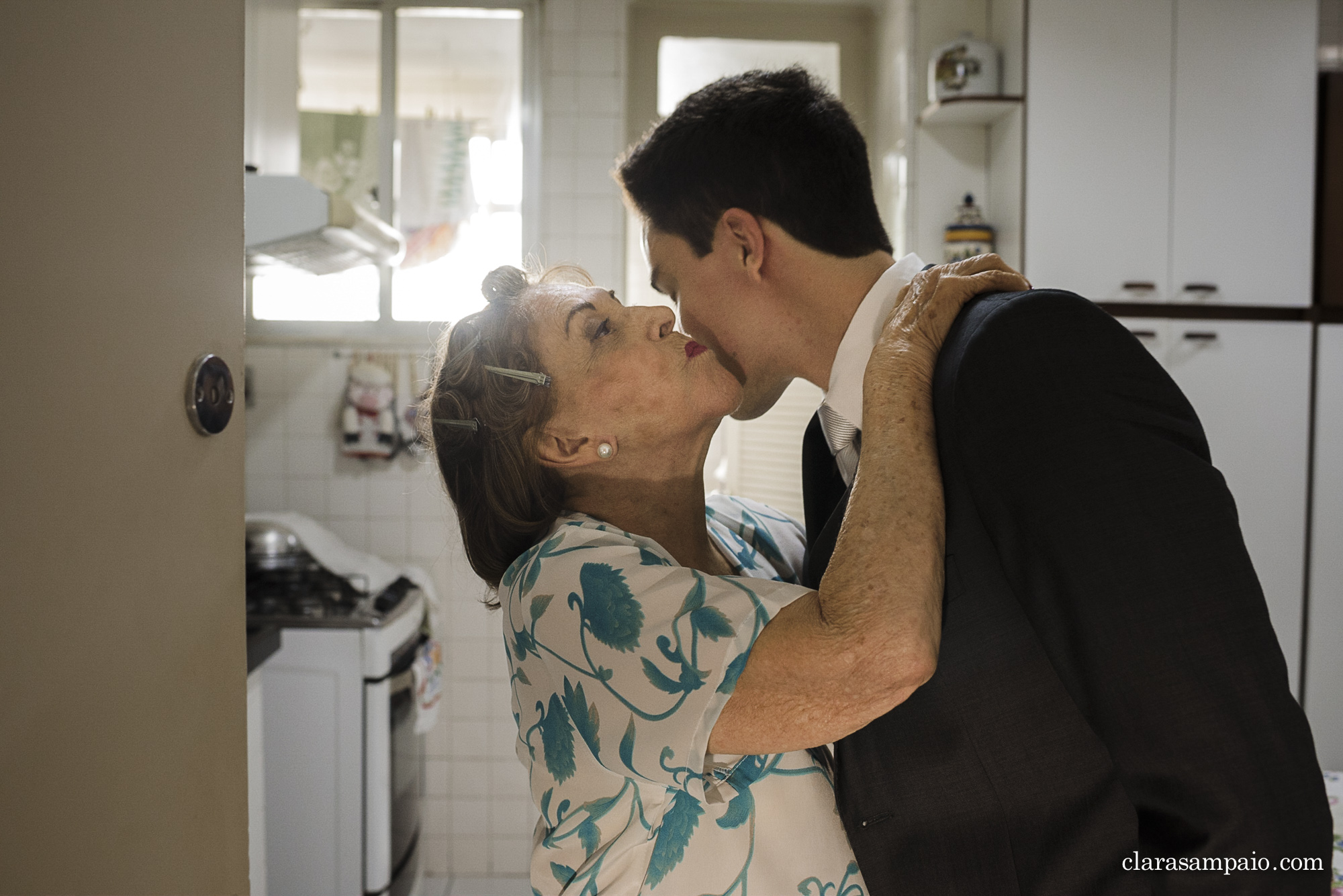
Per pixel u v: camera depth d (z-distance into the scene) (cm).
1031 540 74
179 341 70
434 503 330
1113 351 77
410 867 281
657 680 76
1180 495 71
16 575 53
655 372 93
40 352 55
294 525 302
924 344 85
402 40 340
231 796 79
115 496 62
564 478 98
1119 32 280
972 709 80
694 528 101
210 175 74
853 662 71
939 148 309
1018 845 81
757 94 101
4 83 52
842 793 87
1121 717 71
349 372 327
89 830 60
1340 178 288
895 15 319
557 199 323
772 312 103
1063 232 282
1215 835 68
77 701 59
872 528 76
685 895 84
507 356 95
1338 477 289
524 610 85
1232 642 68
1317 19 281
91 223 60
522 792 335
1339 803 151
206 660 74
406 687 276
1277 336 288
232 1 77
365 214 242
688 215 104
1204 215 283
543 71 323
